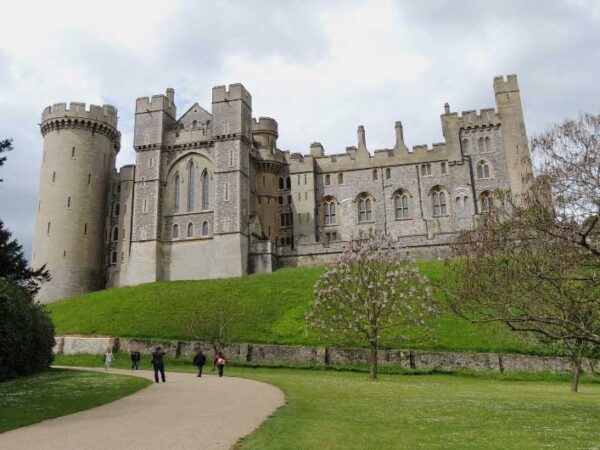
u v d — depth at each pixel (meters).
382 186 64.50
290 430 11.43
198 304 43.09
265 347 33.78
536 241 15.17
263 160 65.38
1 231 25.11
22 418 13.70
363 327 28.62
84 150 63.28
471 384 25.56
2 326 23.92
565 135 15.23
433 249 52.50
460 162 60.75
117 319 41.97
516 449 9.52
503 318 15.56
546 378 28.41
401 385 23.08
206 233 57.09
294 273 49.19
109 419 13.50
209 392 19.25
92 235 62.12
